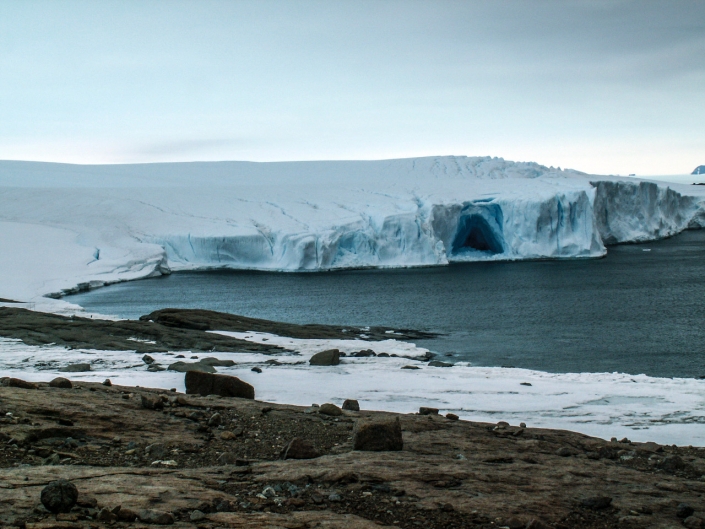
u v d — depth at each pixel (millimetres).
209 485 7500
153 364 20031
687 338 34875
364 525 6531
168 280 64500
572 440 11180
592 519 7379
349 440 10086
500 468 8906
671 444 12406
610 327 38344
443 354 30531
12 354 21234
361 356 24906
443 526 6809
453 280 61719
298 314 45188
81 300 52219
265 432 10320
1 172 113125
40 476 7289
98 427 9633
